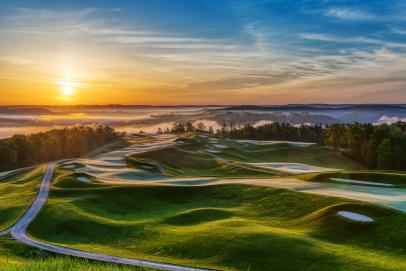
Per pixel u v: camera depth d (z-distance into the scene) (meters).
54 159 192.38
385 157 143.50
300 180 78.19
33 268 16.78
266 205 63.47
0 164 160.75
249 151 176.12
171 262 42.50
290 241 44.53
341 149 183.38
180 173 120.88
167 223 58.62
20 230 57.75
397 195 61.34
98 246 50.34
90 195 75.69
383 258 40.41
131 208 70.75
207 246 45.66
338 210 52.78
